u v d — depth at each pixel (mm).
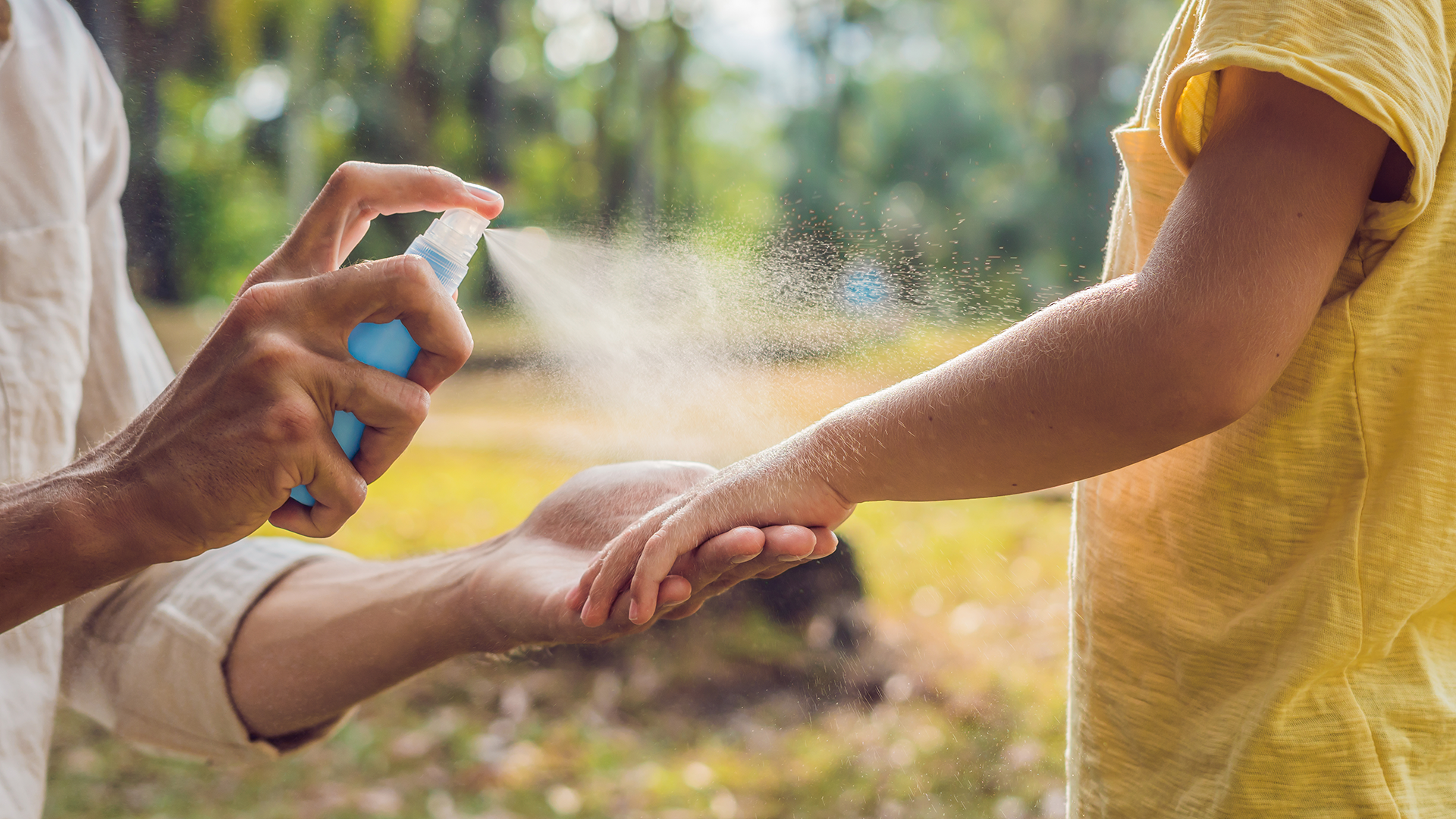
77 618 904
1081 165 15375
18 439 840
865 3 16250
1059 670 2854
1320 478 756
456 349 720
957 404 743
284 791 2412
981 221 14641
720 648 2969
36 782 837
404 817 2303
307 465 699
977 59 16906
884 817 2195
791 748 2523
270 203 7570
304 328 701
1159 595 800
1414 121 704
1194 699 786
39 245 856
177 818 2293
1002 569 3697
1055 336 724
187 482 695
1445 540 743
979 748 2439
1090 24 15758
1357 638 742
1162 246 719
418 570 884
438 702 2871
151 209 5859
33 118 864
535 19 12586
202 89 6785
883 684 2805
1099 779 817
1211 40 729
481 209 774
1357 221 721
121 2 2422
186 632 879
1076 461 731
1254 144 716
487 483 4406
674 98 13742
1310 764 746
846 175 15547
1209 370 698
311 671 867
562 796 2383
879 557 3693
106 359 917
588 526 868
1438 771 750
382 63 9055
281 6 7891
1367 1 716
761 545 755
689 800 2340
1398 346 745
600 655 2996
